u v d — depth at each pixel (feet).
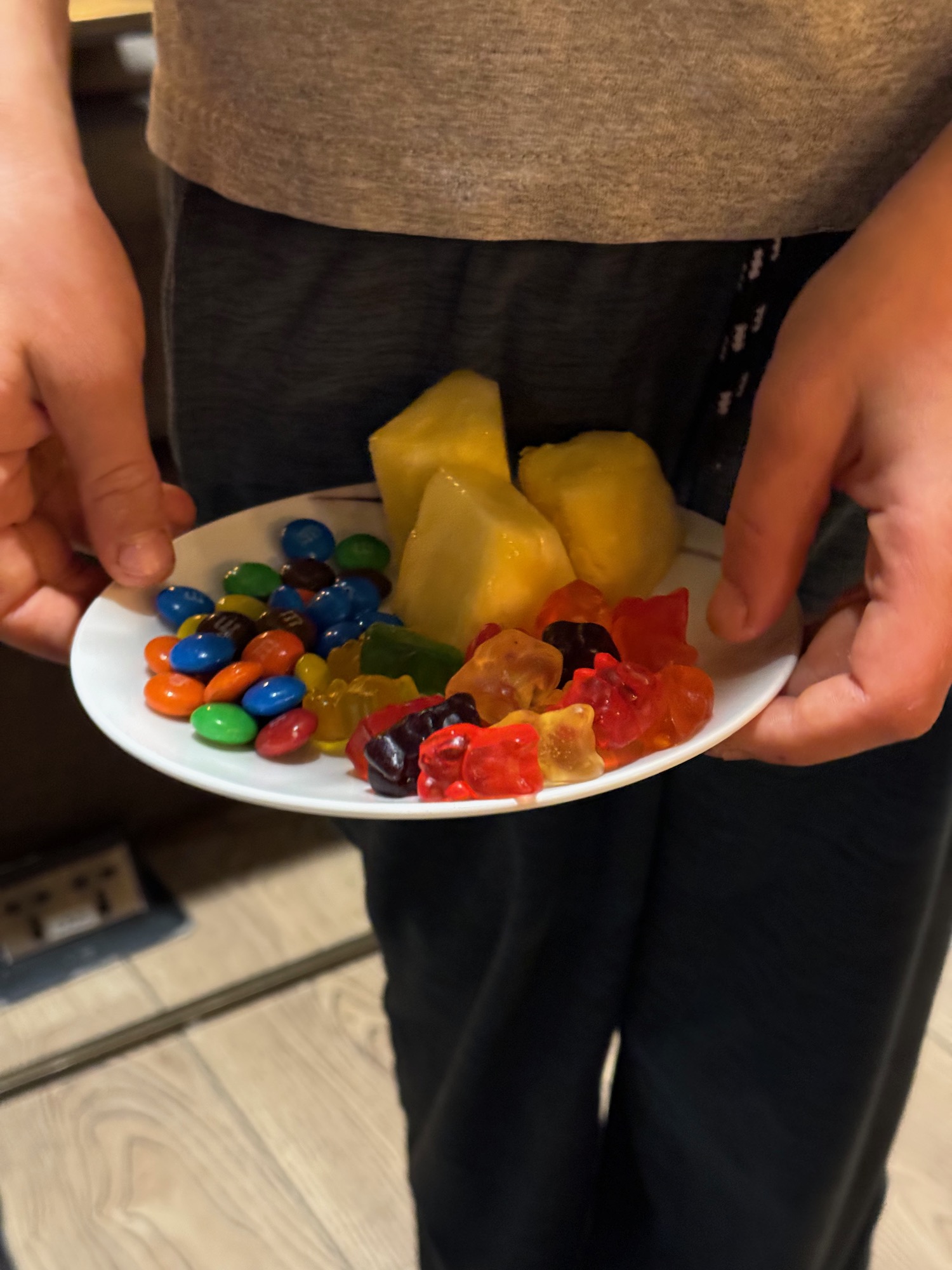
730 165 0.83
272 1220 1.53
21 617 0.96
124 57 1.47
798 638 0.86
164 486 1.00
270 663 0.91
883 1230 1.49
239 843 2.07
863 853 0.97
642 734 0.81
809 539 0.82
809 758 0.80
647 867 1.11
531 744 0.76
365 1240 1.51
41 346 0.85
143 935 1.91
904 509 0.73
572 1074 1.22
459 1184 1.28
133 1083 1.69
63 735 1.84
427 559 0.97
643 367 0.97
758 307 0.93
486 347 0.95
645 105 0.80
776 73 0.78
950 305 0.74
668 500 0.99
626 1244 1.35
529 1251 1.31
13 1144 1.61
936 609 0.73
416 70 0.80
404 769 0.78
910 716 0.75
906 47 0.78
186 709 0.87
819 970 1.04
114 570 0.93
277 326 0.95
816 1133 1.11
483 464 0.96
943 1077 1.66
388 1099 1.67
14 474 0.89
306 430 1.01
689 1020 1.16
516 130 0.82
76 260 0.86
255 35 0.82
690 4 0.76
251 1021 1.78
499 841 1.11
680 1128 1.21
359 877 2.01
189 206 0.91
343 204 0.86
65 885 1.91
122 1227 1.52
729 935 1.09
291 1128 1.63
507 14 0.77
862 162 0.83
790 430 0.77
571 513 0.96
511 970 1.14
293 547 1.03
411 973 1.30
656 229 0.86
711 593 0.98
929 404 0.73
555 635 0.88
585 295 0.90
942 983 1.79
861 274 0.76
